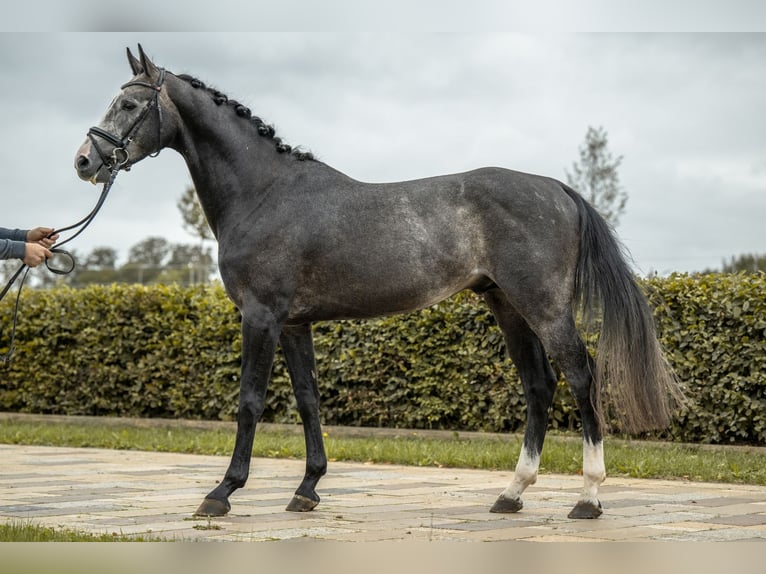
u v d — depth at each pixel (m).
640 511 5.98
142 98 6.21
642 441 9.82
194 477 8.05
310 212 6.09
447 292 6.01
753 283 9.52
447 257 5.90
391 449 9.67
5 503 6.43
